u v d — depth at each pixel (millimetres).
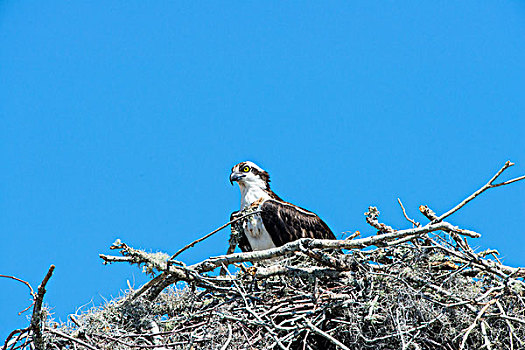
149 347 11117
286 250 11789
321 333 10648
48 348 10883
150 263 11391
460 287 11727
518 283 11391
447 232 11695
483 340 11242
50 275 10039
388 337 10812
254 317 11453
